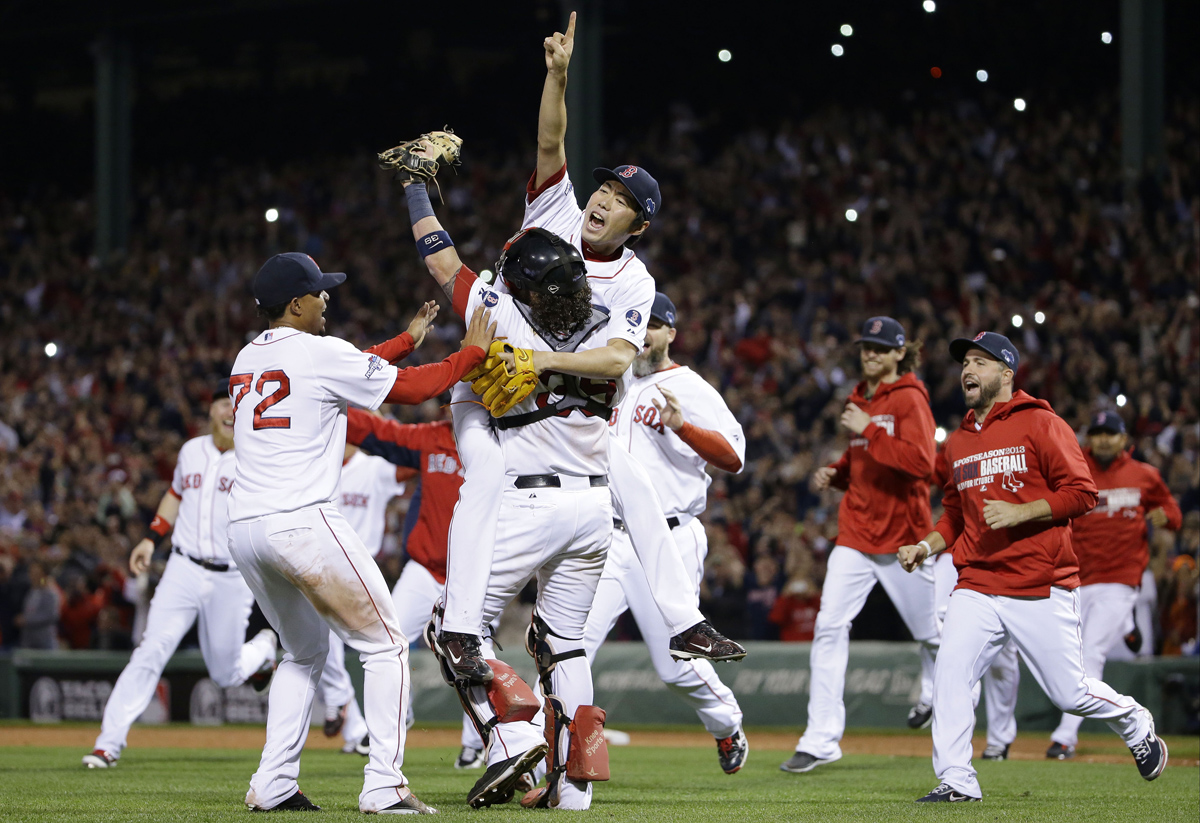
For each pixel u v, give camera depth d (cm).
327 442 1828
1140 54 6625
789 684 4109
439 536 2794
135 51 10625
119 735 2845
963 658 2169
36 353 8519
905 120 9100
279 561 1775
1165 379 5678
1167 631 4259
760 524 5362
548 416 1855
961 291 6806
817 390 6275
